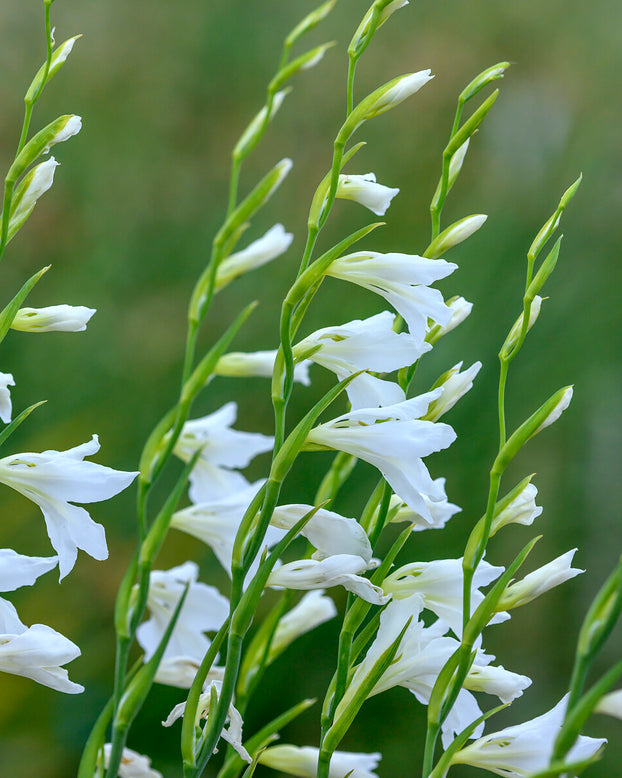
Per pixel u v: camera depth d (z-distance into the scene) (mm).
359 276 1341
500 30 3623
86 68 3467
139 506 1420
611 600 1240
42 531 2131
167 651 1485
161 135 3404
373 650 1325
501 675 1327
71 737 2002
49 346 2562
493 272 2658
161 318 2793
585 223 2969
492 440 2492
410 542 2324
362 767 1409
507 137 3406
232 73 3520
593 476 2797
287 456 1311
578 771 1230
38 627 1321
